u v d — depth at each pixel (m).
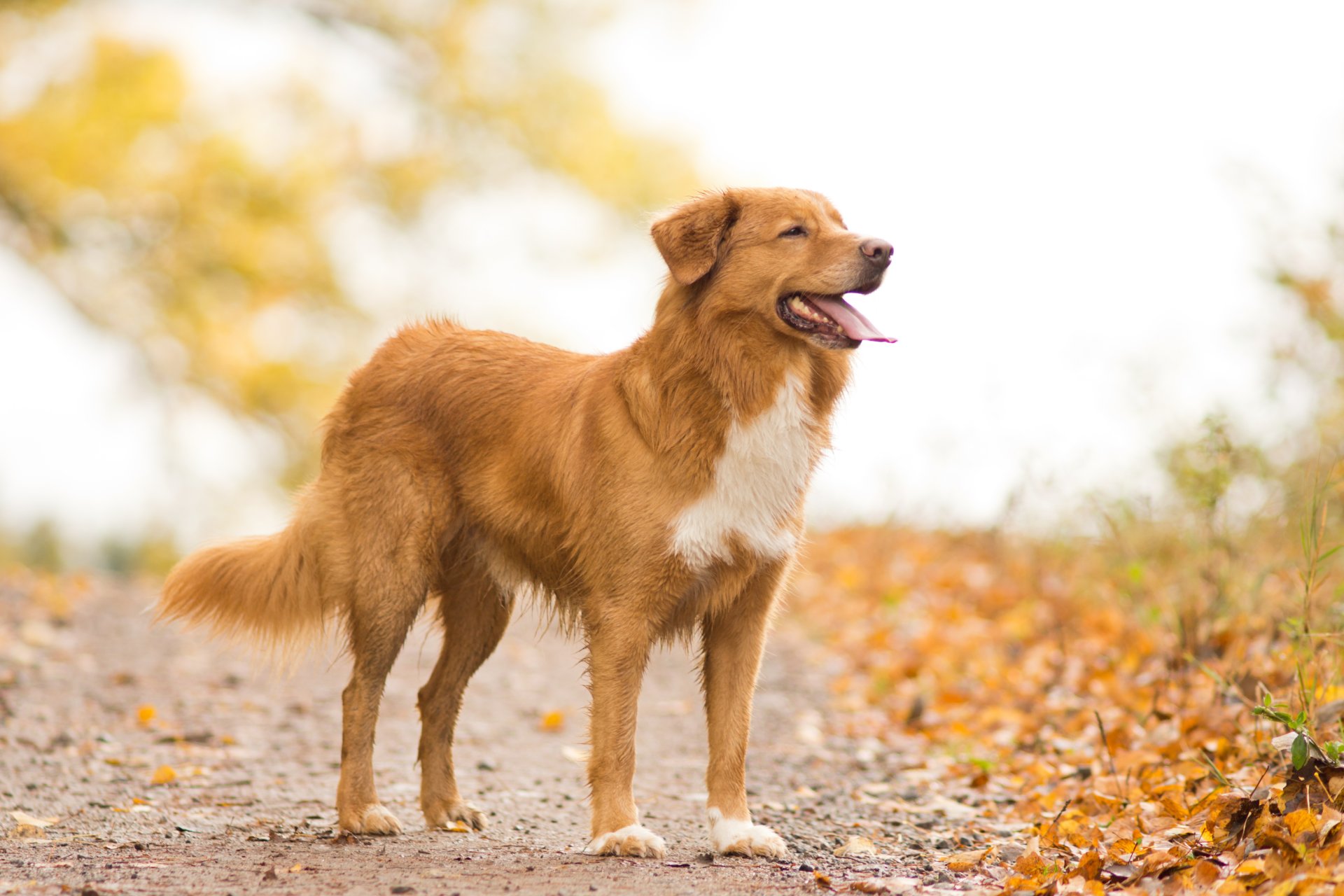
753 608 6.72
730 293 6.46
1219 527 10.16
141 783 8.02
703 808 7.88
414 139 26.20
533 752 9.55
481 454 7.19
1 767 8.16
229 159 25.06
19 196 24.20
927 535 17.36
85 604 16.00
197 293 25.12
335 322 26.09
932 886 5.77
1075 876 5.66
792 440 6.54
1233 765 7.30
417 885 5.58
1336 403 11.15
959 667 11.79
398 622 7.21
